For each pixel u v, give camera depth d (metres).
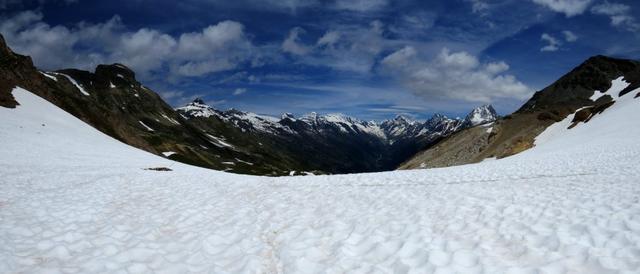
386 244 11.32
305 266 10.35
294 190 21.98
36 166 32.28
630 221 10.93
